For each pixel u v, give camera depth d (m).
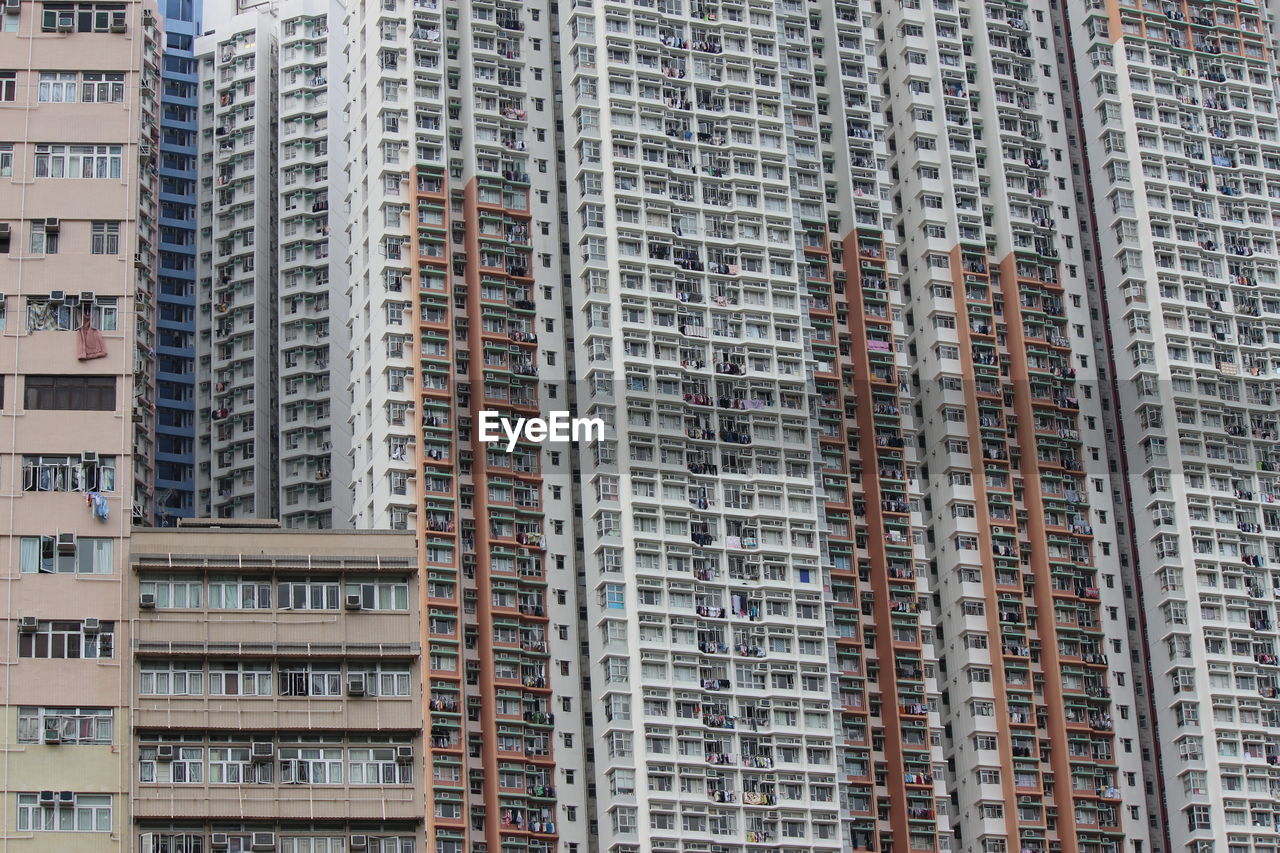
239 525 139.38
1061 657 195.00
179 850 130.12
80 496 134.88
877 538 195.25
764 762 178.12
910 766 188.00
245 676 133.88
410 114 195.12
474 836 174.00
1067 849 189.50
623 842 173.12
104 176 141.38
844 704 188.38
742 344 192.50
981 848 188.75
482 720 177.62
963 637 195.25
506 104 198.88
